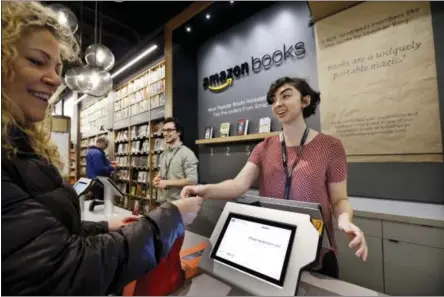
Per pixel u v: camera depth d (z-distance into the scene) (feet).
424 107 6.44
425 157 6.45
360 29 7.47
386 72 7.00
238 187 4.07
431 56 6.30
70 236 1.75
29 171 1.77
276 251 2.25
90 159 15.64
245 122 11.34
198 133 14.08
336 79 8.00
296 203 2.71
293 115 3.96
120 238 1.90
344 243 6.20
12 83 1.88
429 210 5.84
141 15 15.51
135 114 18.61
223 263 2.52
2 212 1.48
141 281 2.44
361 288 2.52
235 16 11.66
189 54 13.98
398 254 5.57
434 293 5.11
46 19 2.01
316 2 8.23
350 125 7.74
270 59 10.55
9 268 1.43
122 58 17.94
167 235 2.20
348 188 7.96
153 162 16.81
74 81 9.53
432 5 6.32
